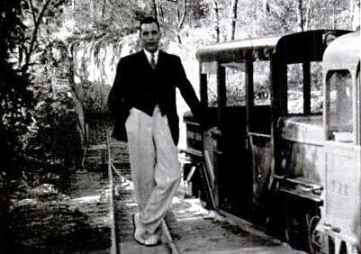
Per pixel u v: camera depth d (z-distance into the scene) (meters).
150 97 6.01
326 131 5.56
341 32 6.72
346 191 5.27
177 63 6.13
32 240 6.38
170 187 6.04
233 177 7.73
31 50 8.03
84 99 26.78
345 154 5.27
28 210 7.02
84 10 25.64
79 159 12.73
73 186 10.48
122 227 7.50
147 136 6.03
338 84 5.45
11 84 5.75
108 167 12.34
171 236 6.55
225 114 7.91
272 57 6.65
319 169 5.87
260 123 7.36
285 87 6.69
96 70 28.45
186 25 29.83
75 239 6.56
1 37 5.62
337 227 5.43
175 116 6.13
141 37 6.03
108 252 6.22
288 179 6.30
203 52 8.40
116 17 26.56
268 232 6.82
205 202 8.59
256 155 7.10
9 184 5.83
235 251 6.19
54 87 12.43
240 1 25.45
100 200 9.15
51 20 10.57
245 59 7.25
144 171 6.12
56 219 7.01
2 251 5.58
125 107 6.06
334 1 24.16
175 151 6.11
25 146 7.01
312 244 6.00
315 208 6.02
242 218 7.54
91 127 22.83
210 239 6.79
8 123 5.86
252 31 24.62
